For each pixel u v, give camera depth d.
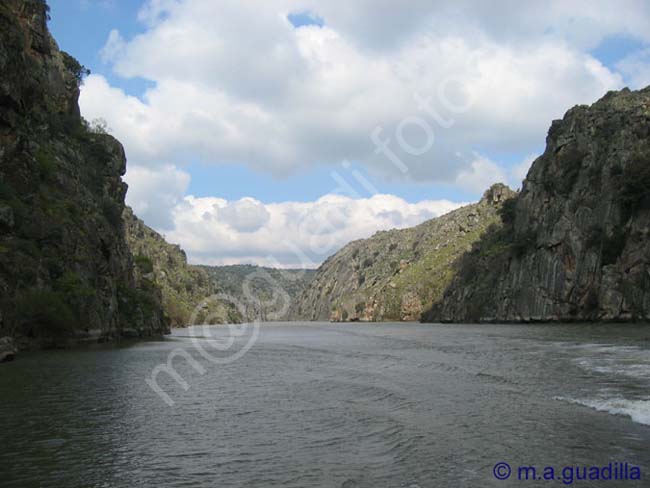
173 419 23.36
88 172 105.50
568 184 140.12
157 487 14.70
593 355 46.53
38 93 81.62
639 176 111.44
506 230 197.00
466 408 24.47
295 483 14.84
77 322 70.62
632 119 125.88
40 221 70.44
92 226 86.81
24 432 20.98
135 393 30.61
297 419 23.14
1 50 66.69
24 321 60.16
